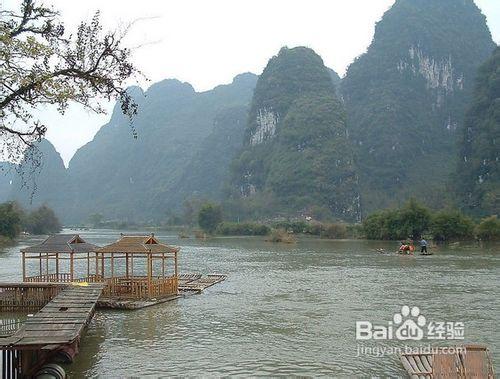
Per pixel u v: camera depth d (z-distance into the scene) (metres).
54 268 55.00
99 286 27.62
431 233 108.50
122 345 20.47
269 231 150.62
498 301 31.12
